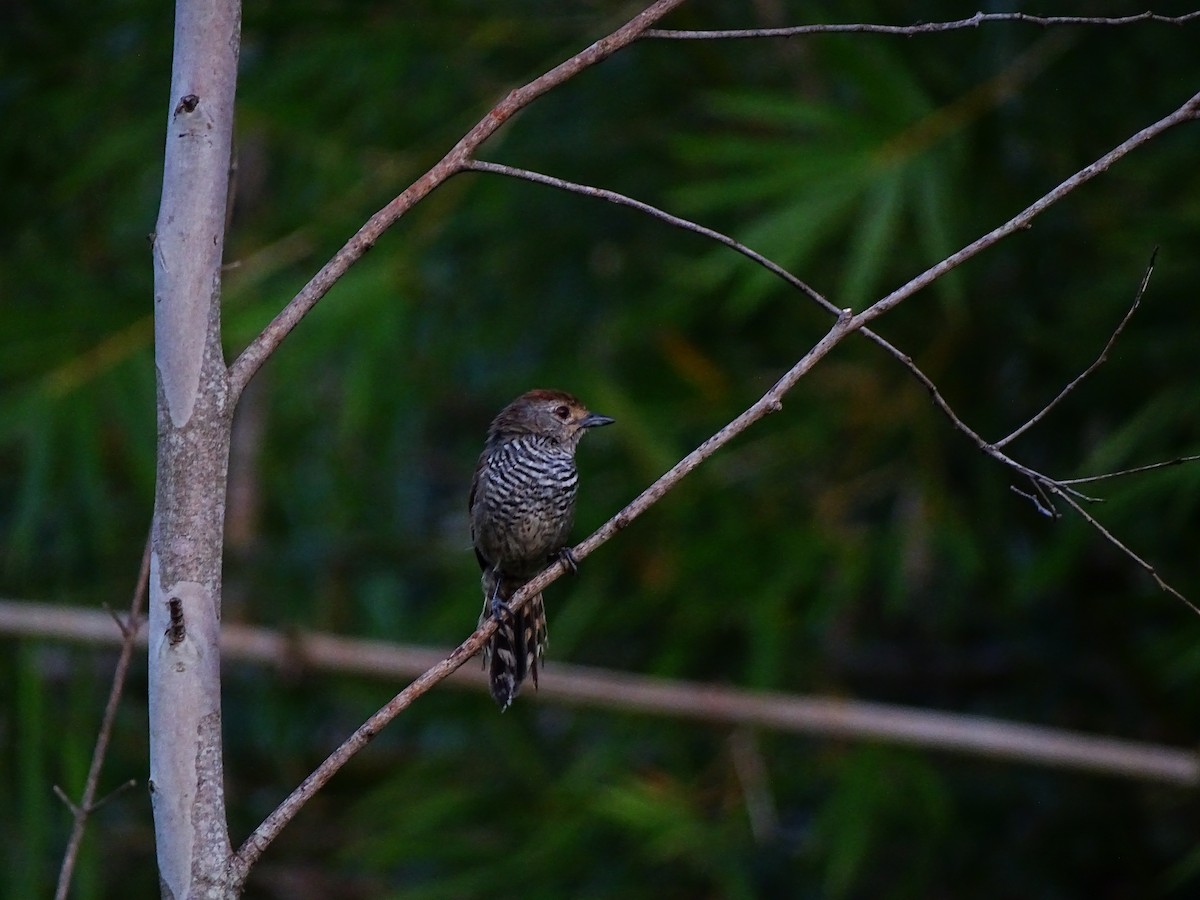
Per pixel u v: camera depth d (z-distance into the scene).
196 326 5.46
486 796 12.71
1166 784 11.60
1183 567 12.76
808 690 12.89
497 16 13.77
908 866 12.98
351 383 12.35
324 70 13.38
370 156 13.38
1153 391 12.50
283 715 14.37
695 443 12.98
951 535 12.38
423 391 13.84
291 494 15.06
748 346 13.74
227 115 5.61
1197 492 11.89
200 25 5.59
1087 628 14.05
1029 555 13.56
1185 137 13.25
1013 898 13.62
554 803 12.21
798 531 12.43
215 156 5.56
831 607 12.20
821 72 13.77
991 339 13.42
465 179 13.15
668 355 13.13
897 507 12.81
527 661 8.83
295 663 11.92
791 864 13.38
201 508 5.41
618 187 14.44
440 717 13.49
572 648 13.35
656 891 12.44
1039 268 13.53
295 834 15.34
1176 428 12.16
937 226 11.64
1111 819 13.60
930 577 13.66
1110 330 12.41
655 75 14.23
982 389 13.38
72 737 12.52
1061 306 13.29
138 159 13.48
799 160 11.78
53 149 14.16
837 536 12.50
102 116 14.08
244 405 16.00
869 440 12.95
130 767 14.50
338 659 11.95
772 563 12.27
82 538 13.38
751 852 12.20
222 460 5.47
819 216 11.63
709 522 12.71
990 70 13.27
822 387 13.09
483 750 13.38
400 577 15.06
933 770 12.45
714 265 11.73
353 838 14.69
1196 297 12.25
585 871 12.45
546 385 12.99
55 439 11.90
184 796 5.28
